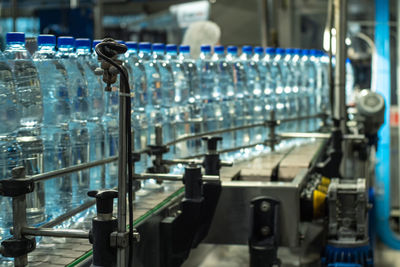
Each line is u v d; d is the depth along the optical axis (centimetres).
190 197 121
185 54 187
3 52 111
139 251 109
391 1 499
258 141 227
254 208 142
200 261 200
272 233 140
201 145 188
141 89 154
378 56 485
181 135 180
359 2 500
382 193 475
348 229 170
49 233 84
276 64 250
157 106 165
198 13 426
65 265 87
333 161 221
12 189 83
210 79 206
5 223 101
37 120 114
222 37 408
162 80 172
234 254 206
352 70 484
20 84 111
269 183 148
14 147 104
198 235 133
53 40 111
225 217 148
